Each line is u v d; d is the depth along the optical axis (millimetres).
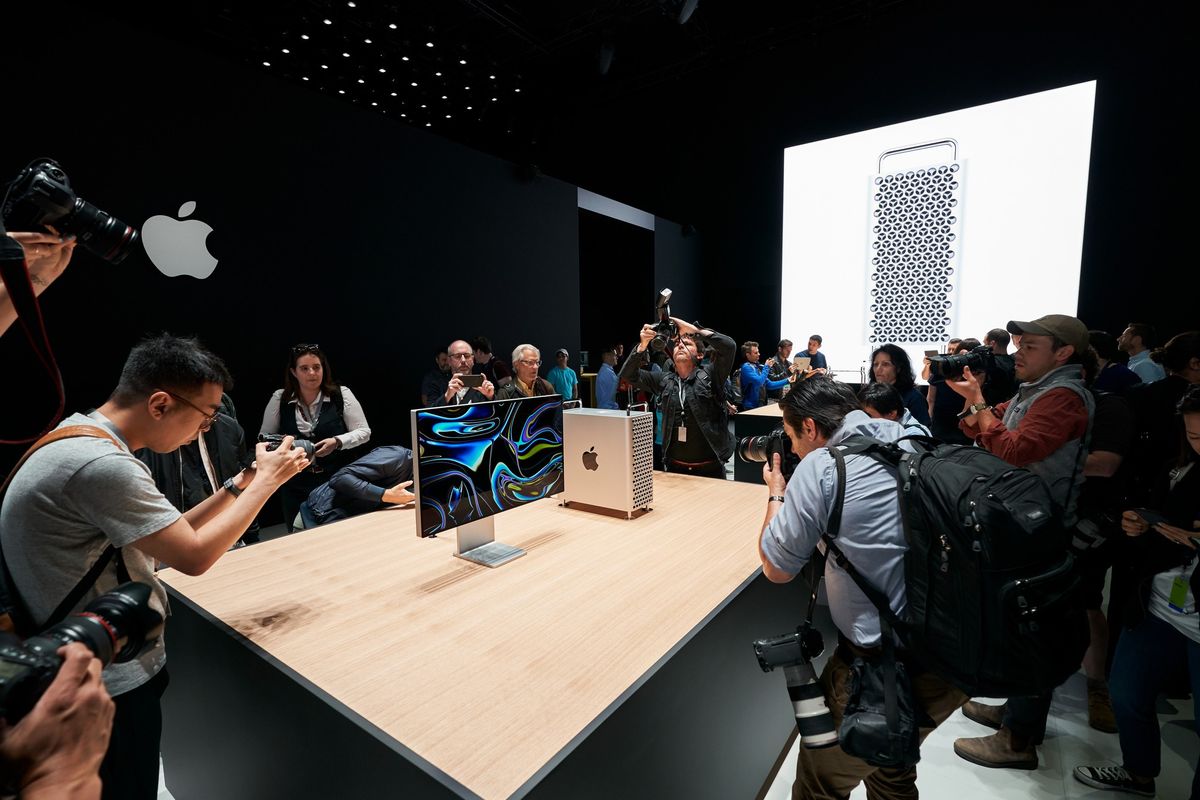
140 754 938
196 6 5375
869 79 6730
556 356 5445
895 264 6523
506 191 5230
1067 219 5566
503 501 1485
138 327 2969
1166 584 1361
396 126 4242
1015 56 5820
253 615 1166
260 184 3449
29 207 842
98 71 2764
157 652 982
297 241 3660
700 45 7328
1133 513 1346
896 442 1041
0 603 806
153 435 954
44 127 2604
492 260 5117
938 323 6270
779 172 7641
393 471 2055
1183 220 5168
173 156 3057
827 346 7059
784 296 7340
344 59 6680
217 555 950
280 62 6668
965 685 896
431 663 977
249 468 1176
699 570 1382
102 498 827
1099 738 1778
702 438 2758
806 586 1724
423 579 1341
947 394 2680
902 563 951
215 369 953
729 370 2711
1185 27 5051
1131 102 5297
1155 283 5312
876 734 919
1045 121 5621
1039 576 822
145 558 958
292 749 962
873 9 6402
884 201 6562
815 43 6867
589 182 9727
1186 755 1705
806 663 1059
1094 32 5418
